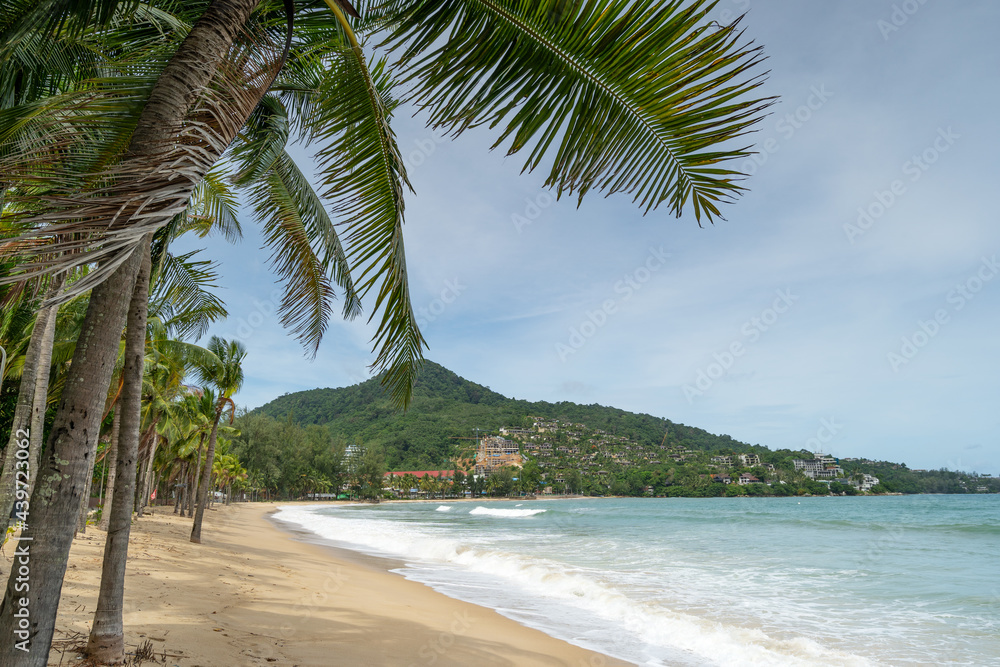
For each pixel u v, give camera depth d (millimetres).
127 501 4504
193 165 1933
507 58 2510
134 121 2629
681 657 7113
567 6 2307
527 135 2545
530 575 13281
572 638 7906
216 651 5027
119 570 4379
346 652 5902
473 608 9727
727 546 22500
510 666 6281
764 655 7215
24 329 11391
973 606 10664
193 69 2328
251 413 83625
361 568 14977
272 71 2676
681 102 2350
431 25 2586
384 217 3289
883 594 11859
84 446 2242
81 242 1628
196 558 12438
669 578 13961
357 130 3309
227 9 2467
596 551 20406
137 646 4660
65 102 2832
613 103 2447
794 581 13562
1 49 3305
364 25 3008
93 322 2318
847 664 6930
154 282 7215
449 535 28641
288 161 6484
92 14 3146
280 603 8234
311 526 36062
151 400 19891
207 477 16938
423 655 6254
